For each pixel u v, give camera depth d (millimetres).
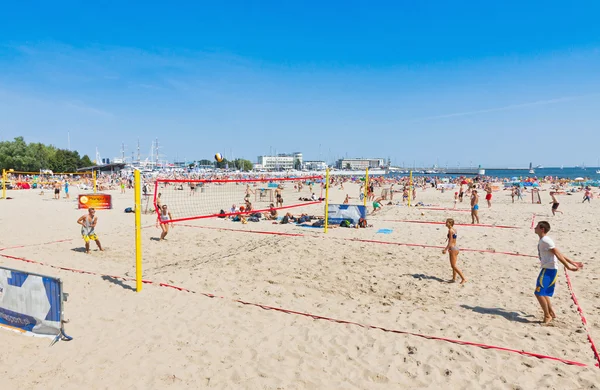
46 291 4598
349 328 4984
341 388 3668
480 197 29797
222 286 6781
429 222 15023
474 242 10781
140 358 4199
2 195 29422
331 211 14617
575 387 3617
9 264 8195
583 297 6125
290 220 15477
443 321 5195
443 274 7625
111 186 42062
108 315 5383
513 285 6859
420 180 61938
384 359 4191
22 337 4660
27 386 3645
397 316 5395
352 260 8773
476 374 3883
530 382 3719
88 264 8328
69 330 4871
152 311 5547
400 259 8867
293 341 4629
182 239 11438
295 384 3732
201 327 5016
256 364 4094
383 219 16000
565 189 38594
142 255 9312
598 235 11367
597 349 4324
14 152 56281
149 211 18953
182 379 3801
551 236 11445
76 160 77812
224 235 12086
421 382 3756
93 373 3887
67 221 15180
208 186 46594
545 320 5094
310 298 6184
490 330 4883
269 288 6664
